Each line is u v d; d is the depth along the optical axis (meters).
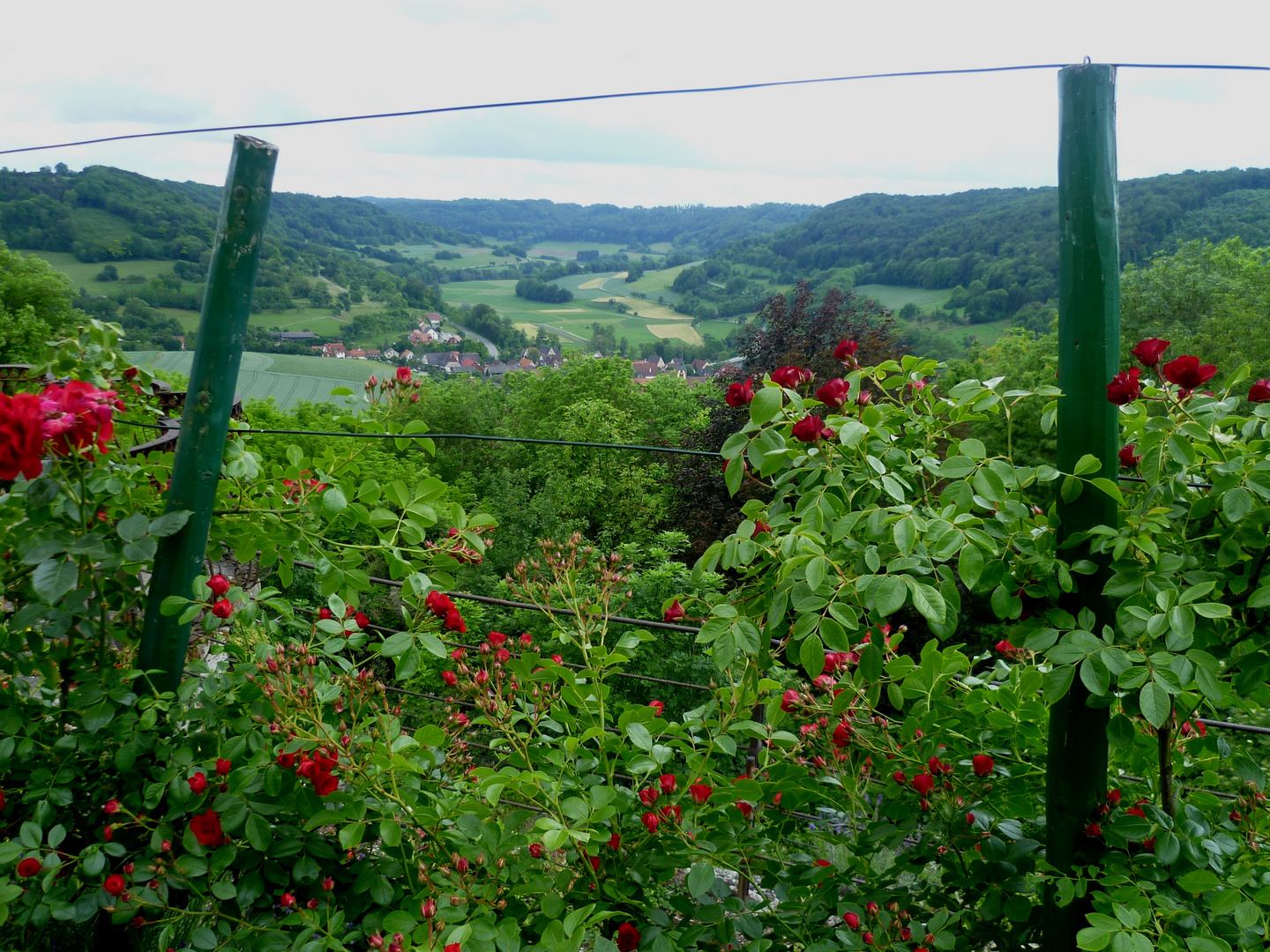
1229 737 2.14
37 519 1.94
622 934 1.70
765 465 1.77
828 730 2.00
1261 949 1.48
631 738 1.83
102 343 2.40
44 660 2.06
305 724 1.97
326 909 1.74
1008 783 1.88
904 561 1.50
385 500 2.25
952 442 1.78
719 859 1.76
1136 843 1.69
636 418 35.59
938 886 1.96
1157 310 26.22
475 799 1.89
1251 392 1.75
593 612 2.09
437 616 2.06
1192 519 1.69
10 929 1.91
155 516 2.34
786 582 1.57
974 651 13.33
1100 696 1.48
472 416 36.12
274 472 2.32
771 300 24.56
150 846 1.77
